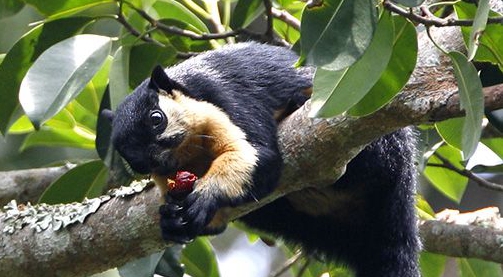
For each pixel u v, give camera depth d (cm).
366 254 1032
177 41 1103
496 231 1060
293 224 1048
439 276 1114
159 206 842
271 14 1055
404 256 1009
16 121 1112
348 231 1035
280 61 980
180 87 925
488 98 753
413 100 777
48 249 873
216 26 1134
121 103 916
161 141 884
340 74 733
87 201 880
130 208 853
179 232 820
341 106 727
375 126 792
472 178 1075
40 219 886
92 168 1060
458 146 960
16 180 1177
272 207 1033
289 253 1220
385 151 971
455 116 768
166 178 865
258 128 880
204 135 891
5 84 1027
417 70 795
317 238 1055
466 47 820
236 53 980
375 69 726
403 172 988
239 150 857
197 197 830
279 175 844
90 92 1136
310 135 821
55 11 1056
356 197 996
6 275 888
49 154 1491
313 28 707
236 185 836
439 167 1140
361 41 703
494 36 824
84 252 868
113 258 870
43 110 908
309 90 962
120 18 1034
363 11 707
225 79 945
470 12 829
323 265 1155
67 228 870
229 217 877
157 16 1112
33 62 1027
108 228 859
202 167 914
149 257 932
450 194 1159
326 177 848
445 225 1077
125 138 888
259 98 944
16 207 912
